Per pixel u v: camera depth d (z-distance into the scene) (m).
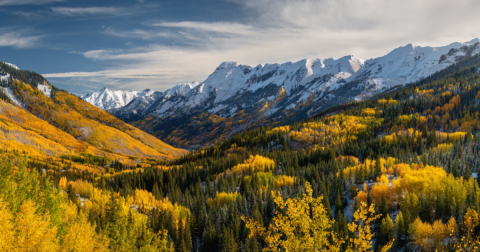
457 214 86.81
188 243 94.06
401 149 181.25
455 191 93.44
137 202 130.88
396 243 81.19
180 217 111.50
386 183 112.88
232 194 131.88
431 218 92.69
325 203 101.88
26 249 31.14
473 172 135.88
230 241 86.00
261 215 105.19
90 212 88.31
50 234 35.03
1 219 32.16
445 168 136.00
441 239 77.31
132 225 85.00
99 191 135.50
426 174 117.44
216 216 113.88
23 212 35.38
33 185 77.06
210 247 94.50
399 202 103.19
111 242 68.00
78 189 132.38
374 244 86.56
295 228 21.55
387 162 157.62
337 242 21.48
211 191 146.12
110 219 85.06
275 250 21.75
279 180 146.75
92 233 60.69
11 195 58.72
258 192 123.19
